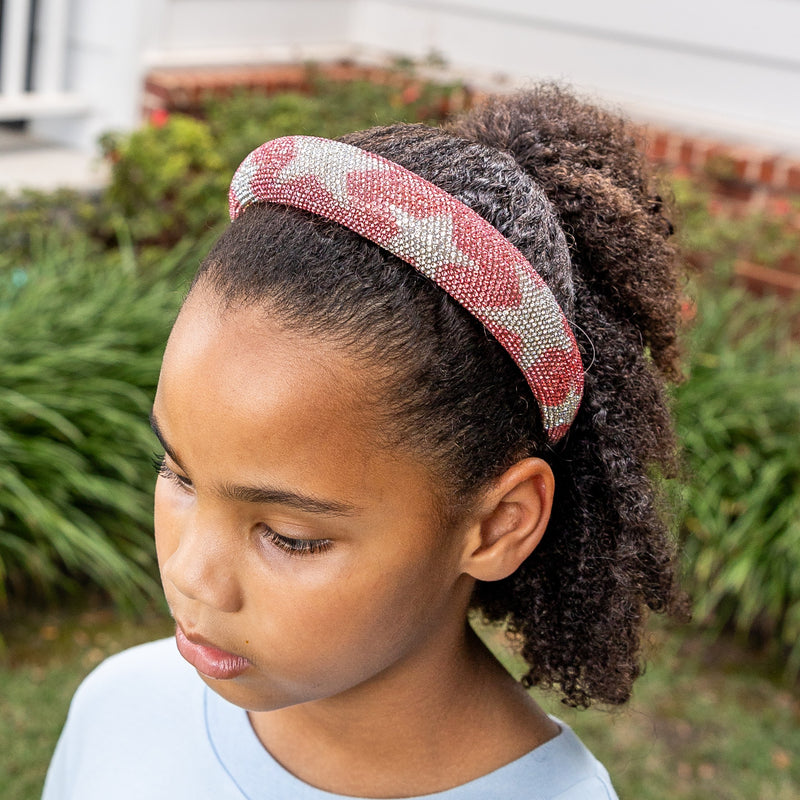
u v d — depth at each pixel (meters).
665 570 0.90
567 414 0.79
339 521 0.72
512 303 0.72
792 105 4.85
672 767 3.04
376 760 0.90
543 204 0.80
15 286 3.91
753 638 3.63
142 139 4.67
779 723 3.27
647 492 0.86
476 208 0.76
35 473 3.43
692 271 1.09
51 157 5.20
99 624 3.47
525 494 0.79
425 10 5.67
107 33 5.17
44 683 3.17
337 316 0.71
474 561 0.79
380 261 0.72
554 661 0.93
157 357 3.67
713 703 3.32
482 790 0.89
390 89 5.30
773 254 4.54
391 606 0.76
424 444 0.73
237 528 0.74
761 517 3.56
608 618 0.89
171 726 1.02
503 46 5.48
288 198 0.74
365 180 0.72
